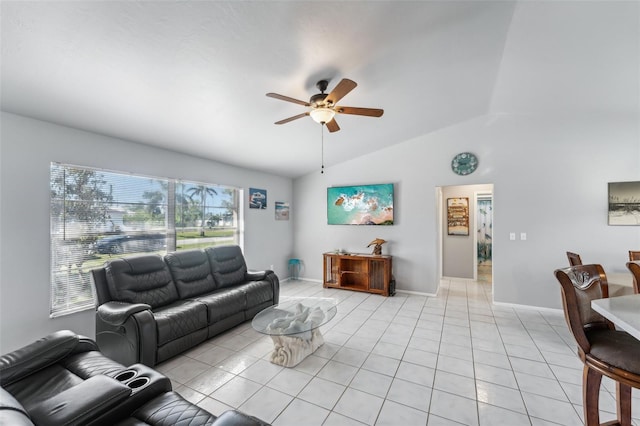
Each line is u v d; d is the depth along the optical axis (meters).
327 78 2.59
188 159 4.02
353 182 5.34
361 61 2.42
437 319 3.64
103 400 1.27
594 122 3.66
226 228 4.66
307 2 1.73
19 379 1.62
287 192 5.94
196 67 2.17
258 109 2.98
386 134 4.39
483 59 2.61
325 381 2.28
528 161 3.99
